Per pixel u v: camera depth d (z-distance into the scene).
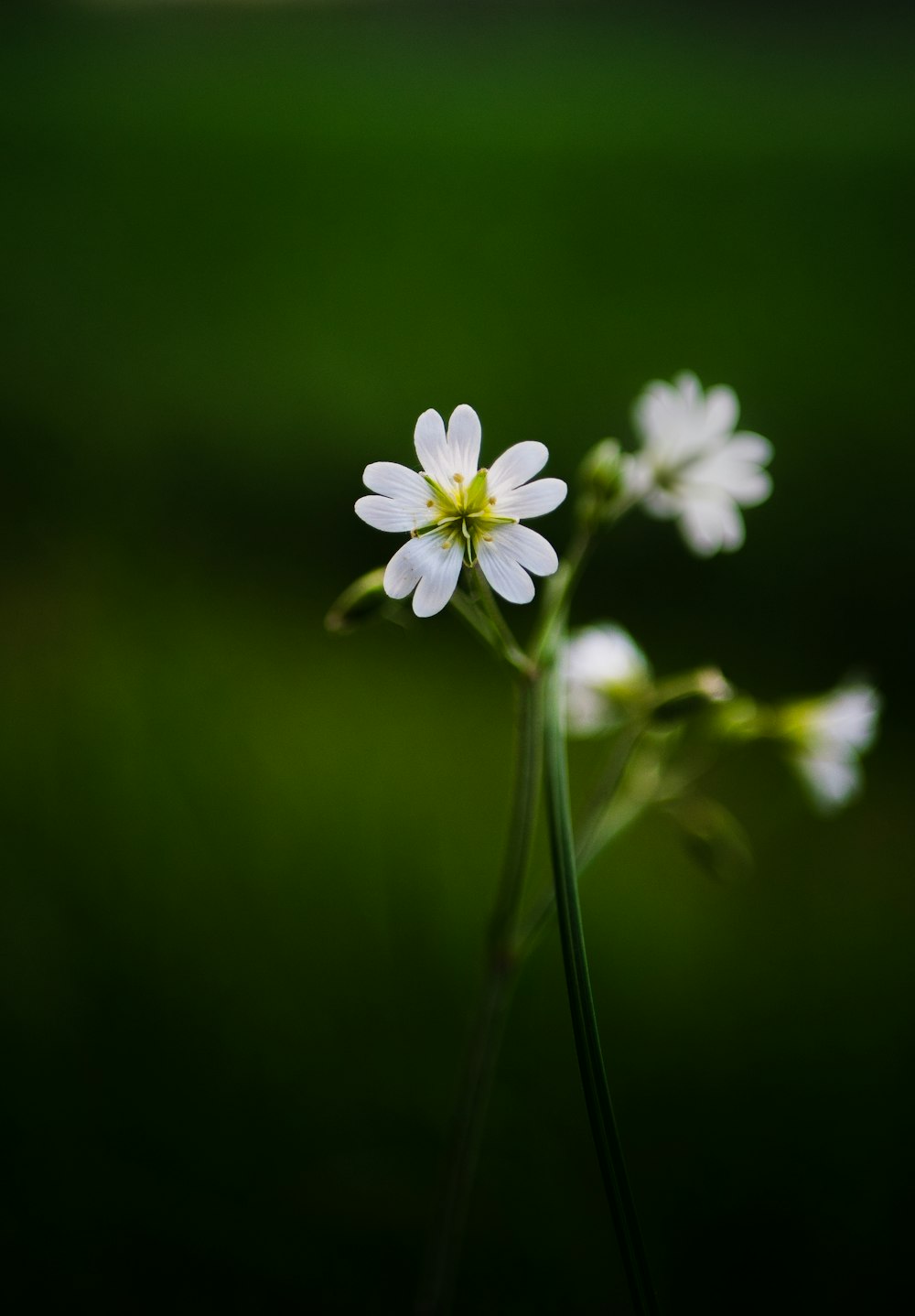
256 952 0.42
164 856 0.44
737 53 2.03
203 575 0.61
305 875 0.44
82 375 0.78
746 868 0.44
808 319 0.88
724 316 0.89
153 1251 0.38
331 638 0.58
